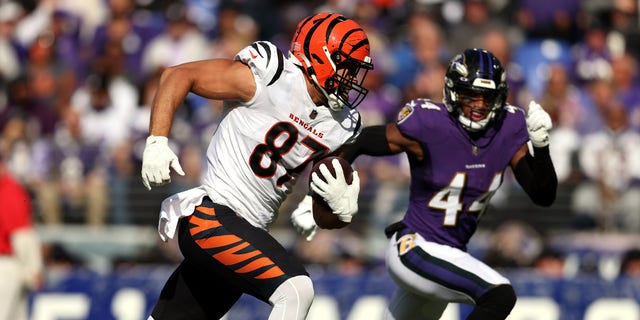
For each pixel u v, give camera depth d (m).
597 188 32.88
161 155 14.41
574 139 34.94
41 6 41.44
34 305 29.11
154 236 31.80
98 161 32.91
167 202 15.94
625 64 40.62
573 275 31.00
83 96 36.97
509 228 31.70
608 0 44.44
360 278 29.05
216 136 16.14
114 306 29.16
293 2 43.31
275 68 15.54
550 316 29.25
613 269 31.67
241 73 15.46
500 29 40.47
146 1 40.81
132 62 38.50
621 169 33.72
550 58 39.97
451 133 18.95
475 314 17.97
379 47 38.59
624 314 29.36
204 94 15.34
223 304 16.83
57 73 38.56
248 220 16.05
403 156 33.09
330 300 28.95
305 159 16.17
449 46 39.72
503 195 32.34
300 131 15.89
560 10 40.88
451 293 18.61
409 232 19.36
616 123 35.81
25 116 36.69
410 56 38.88
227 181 15.85
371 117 35.69
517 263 31.30
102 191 32.06
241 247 15.44
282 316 15.09
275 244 15.64
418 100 19.42
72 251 31.69
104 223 32.00
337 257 31.06
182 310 16.62
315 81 15.81
